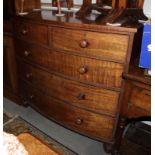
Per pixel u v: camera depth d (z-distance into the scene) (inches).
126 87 42.6
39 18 51.4
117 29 39.8
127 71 41.7
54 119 63.1
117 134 51.4
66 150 59.4
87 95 50.9
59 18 50.8
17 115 74.8
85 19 48.6
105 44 42.7
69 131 67.3
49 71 56.4
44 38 52.9
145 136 51.6
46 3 69.2
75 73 50.4
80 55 47.1
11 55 71.4
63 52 50.1
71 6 62.4
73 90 53.1
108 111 49.5
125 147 52.4
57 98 58.4
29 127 68.6
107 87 46.9
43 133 66.0
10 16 63.9
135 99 41.9
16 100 80.6
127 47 40.7
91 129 54.7
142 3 46.7
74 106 54.9
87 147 61.0
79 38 45.6
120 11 43.6
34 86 64.9
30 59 61.4
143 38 37.9
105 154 58.2
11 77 76.6
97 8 52.6
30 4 63.4
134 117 43.8
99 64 45.4
